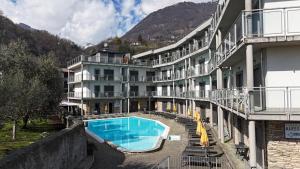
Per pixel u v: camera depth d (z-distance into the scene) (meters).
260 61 13.93
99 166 17.05
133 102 55.91
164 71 56.38
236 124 21.38
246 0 12.39
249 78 11.88
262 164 12.95
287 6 12.93
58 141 13.50
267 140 12.35
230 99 16.22
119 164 17.41
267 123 12.32
